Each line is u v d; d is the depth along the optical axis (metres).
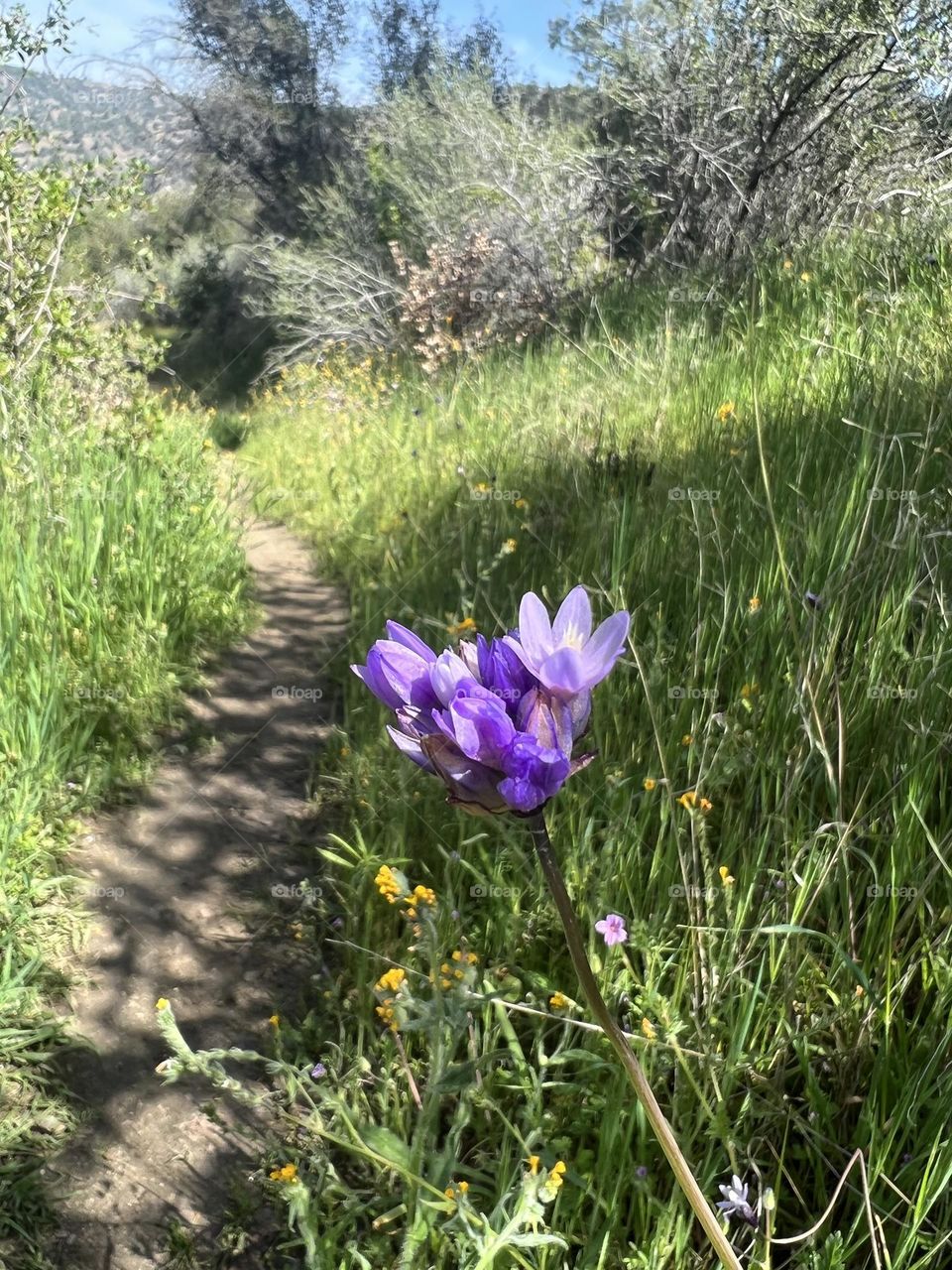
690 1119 2.10
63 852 3.36
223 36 23.33
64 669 4.04
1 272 6.72
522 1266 1.92
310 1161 2.28
